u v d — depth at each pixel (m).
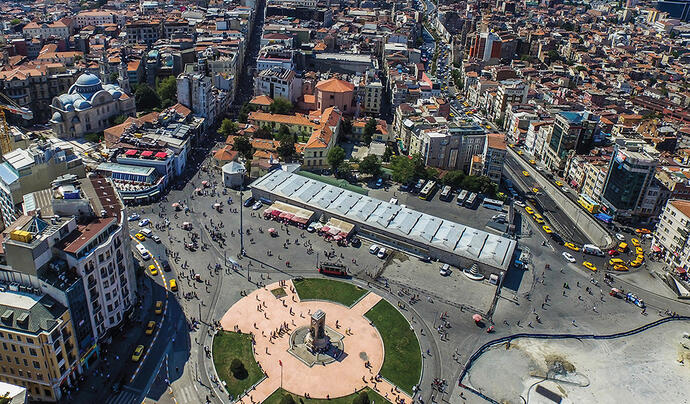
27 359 153.12
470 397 169.62
